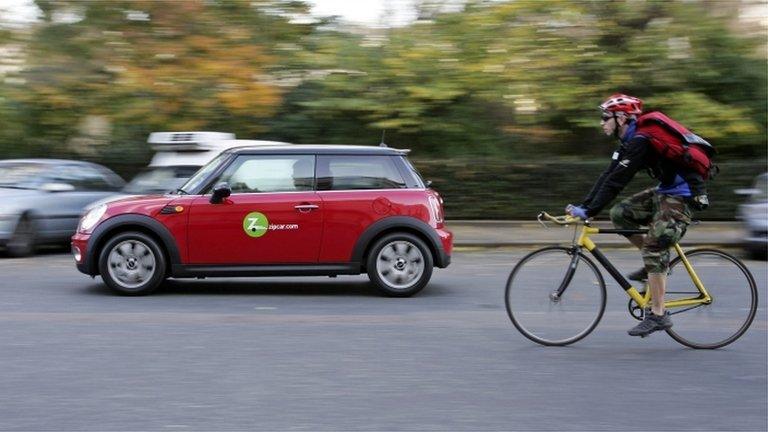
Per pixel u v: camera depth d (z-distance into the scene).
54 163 15.10
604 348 7.43
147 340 7.58
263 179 9.99
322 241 9.89
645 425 5.37
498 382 6.30
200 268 9.84
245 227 9.80
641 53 19.72
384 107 19.61
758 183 14.85
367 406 5.68
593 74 19.92
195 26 19.17
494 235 17.45
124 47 19.00
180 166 13.16
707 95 20.84
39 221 14.16
